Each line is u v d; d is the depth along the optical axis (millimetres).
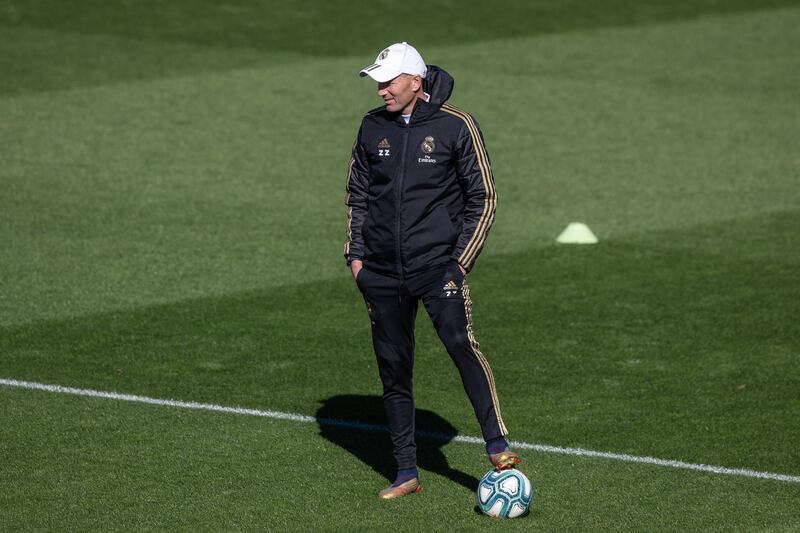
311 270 42500
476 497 25328
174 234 46219
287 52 79188
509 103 68812
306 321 37344
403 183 24562
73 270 41781
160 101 67250
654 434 29094
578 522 24156
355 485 25938
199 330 36312
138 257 43375
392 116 24859
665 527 23953
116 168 55156
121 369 33062
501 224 48844
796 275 42594
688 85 74000
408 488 25438
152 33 82375
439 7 91312
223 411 30250
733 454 27891
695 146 61469
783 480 26438
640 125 65188
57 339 35281
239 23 85562
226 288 40344
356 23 86625
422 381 32719
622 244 46219
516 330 36719
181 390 31609
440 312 24641
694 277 42281
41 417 29500
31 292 39406
